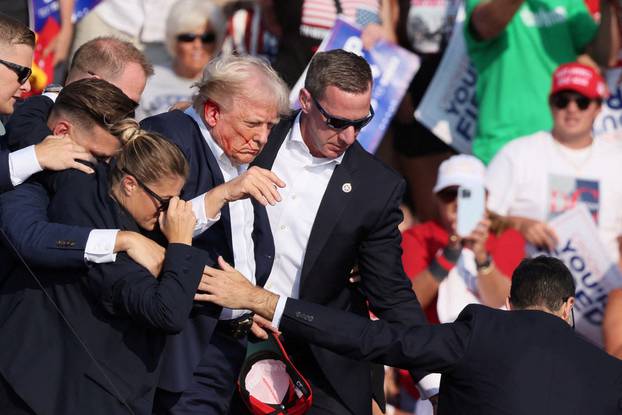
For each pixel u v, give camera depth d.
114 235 14.86
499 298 22.36
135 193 15.03
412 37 27.20
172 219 15.09
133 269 14.89
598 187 25.33
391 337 15.97
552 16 26.33
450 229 22.75
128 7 25.89
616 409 15.31
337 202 17.20
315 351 17.62
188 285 14.91
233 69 15.94
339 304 17.77
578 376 15.40
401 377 22.64
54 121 15.78
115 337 15.12
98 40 17.72
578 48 26.52
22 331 15.08
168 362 15.91
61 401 14.89
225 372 16.69
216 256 16.28
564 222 24.33
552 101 25.48
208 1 25.31
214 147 16.28
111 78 17.44
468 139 26.91
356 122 16.66
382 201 17.30
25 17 23.09
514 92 26.36
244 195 15.50
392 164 27.56
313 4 25.41
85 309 15.09
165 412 16.22
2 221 15.11
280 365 17.66
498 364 15.52
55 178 15.45
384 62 23.28
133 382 15.17
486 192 23.34
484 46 26.48
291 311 16.09
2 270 15.41
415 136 27.25
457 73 26.77
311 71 16.78
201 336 16.08
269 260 16.95
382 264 17.45
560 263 16.59
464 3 26.69
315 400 17.88
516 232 23.84
